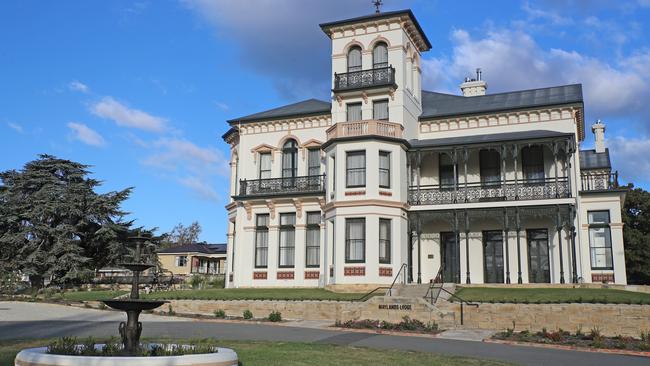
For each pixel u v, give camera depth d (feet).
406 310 69.82
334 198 98.94
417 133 109.19
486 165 103.40
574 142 94.27
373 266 93.15
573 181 96.37
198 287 130.21
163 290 110.63
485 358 46.21
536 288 85.97
